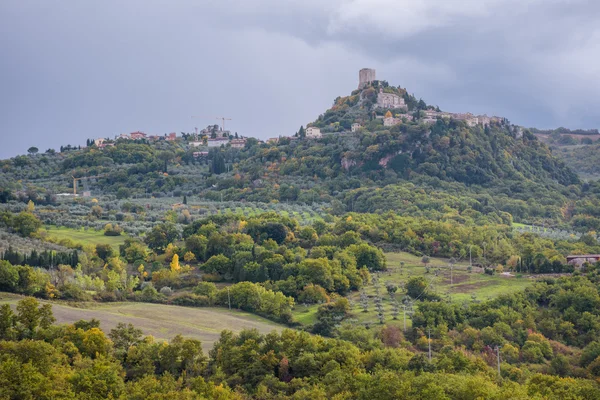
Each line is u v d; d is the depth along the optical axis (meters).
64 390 195.00
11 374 191.62
